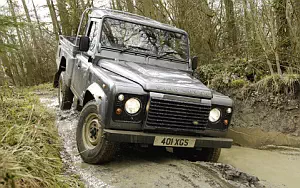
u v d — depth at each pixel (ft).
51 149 13.26
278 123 19.16
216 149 14.35
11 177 8.02
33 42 54.24
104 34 16.31
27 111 17.16
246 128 20.21
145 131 12.29
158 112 12.12
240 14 24.43
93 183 10.98
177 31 18.21
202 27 26.43
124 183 10.94
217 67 24.39
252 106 20.47
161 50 17.21
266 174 14.60
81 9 49.73
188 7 26.35
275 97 19.61
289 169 15.34
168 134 12.64
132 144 15.85
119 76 13.39
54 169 11.27
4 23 13.09
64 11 50.80
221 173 12.14
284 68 21.45
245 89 20.98
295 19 20.74
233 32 26.27
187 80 14.16
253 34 22.25
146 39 17.13
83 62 17.15
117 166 12.61
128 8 34.45
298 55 20.15
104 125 11.99
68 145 15.14
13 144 11.07
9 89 20.90
